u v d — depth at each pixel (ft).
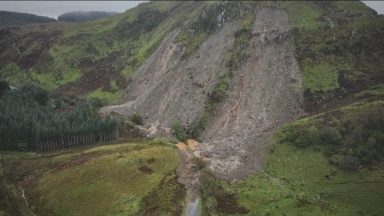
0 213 397.80
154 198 438.81
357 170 504.43
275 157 554.46
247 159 561.43
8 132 595.06
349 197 459.73
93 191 453.99
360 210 438.40
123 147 577.43
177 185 471.62
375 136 542.16
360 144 540.11
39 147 596.70
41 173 506.48
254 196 462.19
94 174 485.15
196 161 541.75
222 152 587.27
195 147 612.70
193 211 422.41
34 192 464.24
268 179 506.48
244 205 443.73
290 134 586.04
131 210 418.72
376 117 569.64
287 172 519.19
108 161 514.68
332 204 450.30
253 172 525.75
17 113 654.53
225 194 465.88
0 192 439.22
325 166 518.78
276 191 474.49
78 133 614.34
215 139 634.84
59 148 609.42
